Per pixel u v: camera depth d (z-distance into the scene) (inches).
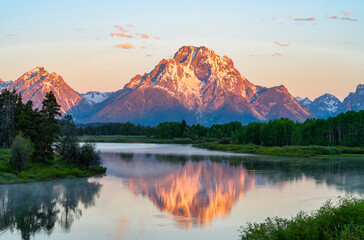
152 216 1561.3
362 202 1016.9
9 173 2487.7
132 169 3287.4
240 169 3314.5
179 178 2696.9
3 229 1366.9
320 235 885.8
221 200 1891.0
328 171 3134.8
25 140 2637.8
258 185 2372.0
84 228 1382.9
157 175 2864.2
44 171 2625.5
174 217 1546.5
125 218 1528.1
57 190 2130.9
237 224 1440.7
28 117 2967.5
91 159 2987.2
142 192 2105.1
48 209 1664.6
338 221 932.6
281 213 1609.3
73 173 2751.0
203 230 1364.4
